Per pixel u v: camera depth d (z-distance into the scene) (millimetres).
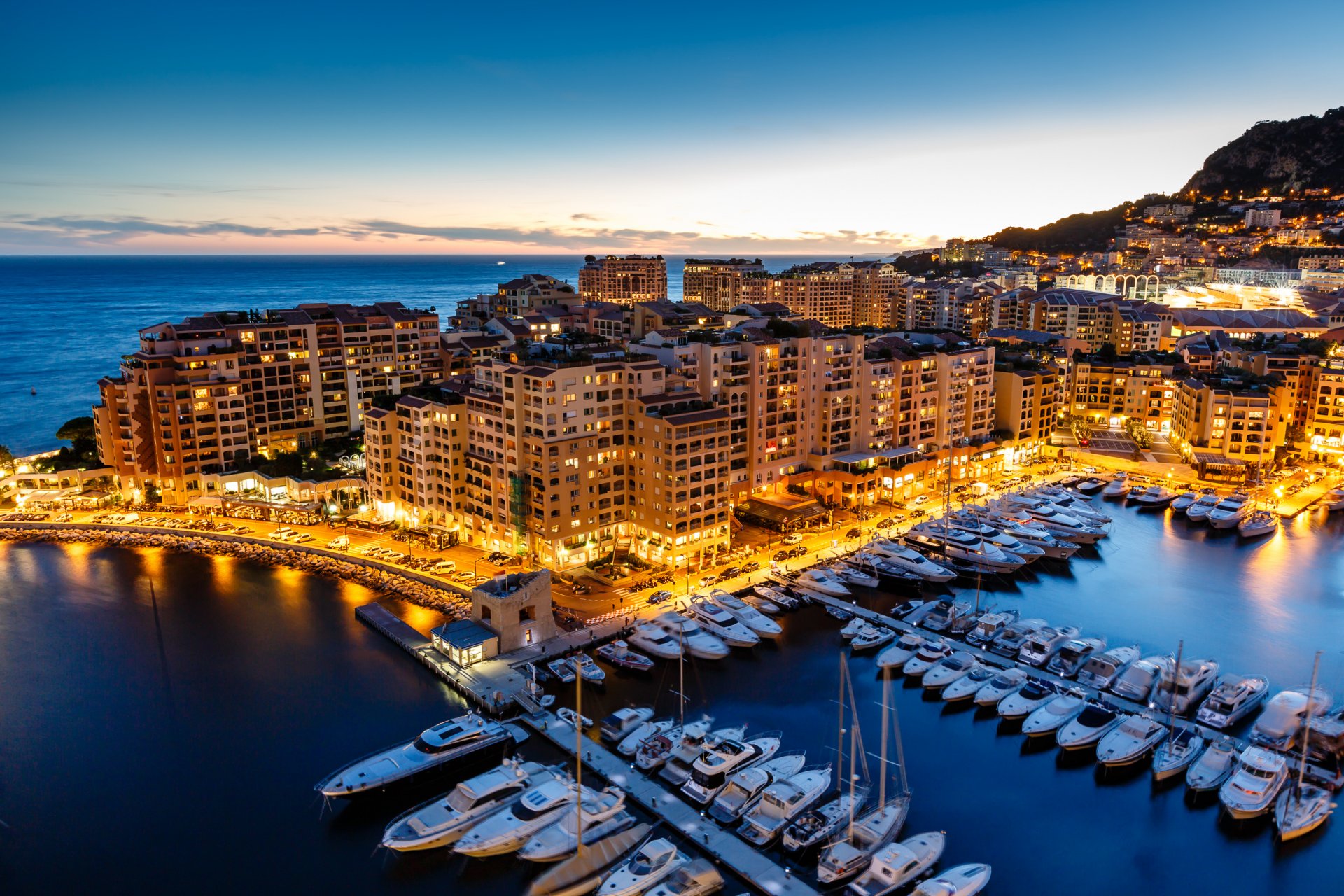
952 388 191625
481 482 148875
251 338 192375
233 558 148500
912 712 100875
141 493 176250
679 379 148250
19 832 80562
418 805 85188
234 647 116250
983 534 153750
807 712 100938
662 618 119750
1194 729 95250
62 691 105188
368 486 169500
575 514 140375
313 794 86312
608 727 94938
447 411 150375
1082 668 109250
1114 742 91062
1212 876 75000
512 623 112500
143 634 120000
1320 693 102250
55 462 189875
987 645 115688
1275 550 154500
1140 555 152000
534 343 157375
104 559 148500
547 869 76188
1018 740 95188
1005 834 80000
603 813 80750
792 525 158500
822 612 127875
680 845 78438
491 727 93625
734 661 113062
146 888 74000
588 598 129375
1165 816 82688
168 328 177125
